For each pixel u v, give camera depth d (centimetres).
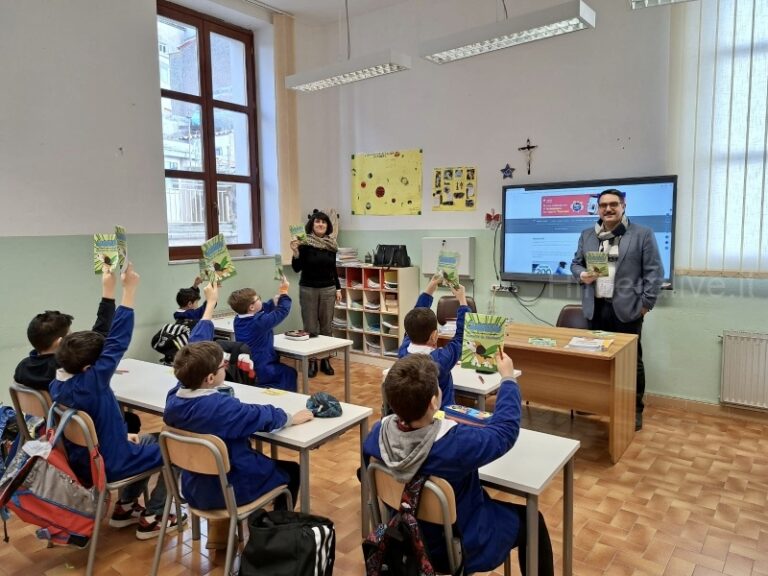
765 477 303
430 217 537
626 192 414
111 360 219
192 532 250
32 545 245
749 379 381
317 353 364
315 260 518
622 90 419
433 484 145
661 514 264
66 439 218
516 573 220
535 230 464
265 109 567
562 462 179
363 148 580
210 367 190
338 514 267
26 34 368
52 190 386
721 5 366
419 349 234
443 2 506
